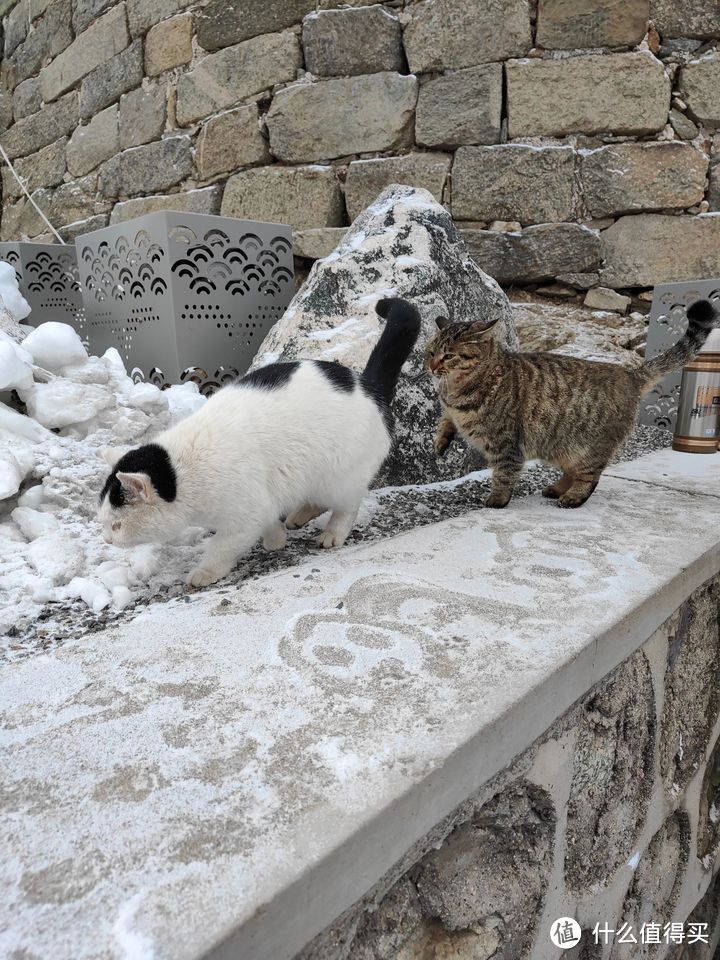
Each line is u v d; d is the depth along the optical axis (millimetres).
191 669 1200
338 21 4969
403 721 1036
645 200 4684
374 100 5035
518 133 4820
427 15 4816
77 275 4844
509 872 1242
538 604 1508
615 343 4695
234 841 782
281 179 5359
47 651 1395
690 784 2080
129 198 6457
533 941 1354
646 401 4449
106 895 700
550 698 1199
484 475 3131
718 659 2180
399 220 3215
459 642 1312
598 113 4664
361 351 2744
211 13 5426
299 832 798
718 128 4617
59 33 6867
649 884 1954
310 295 2994
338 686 1142
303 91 5172
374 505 2537
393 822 866
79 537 1945
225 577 1875
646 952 2020
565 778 1374
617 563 1794
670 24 4535
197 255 3252
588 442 2430
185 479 1691
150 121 6105
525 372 2461
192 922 667
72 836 787
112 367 2900
